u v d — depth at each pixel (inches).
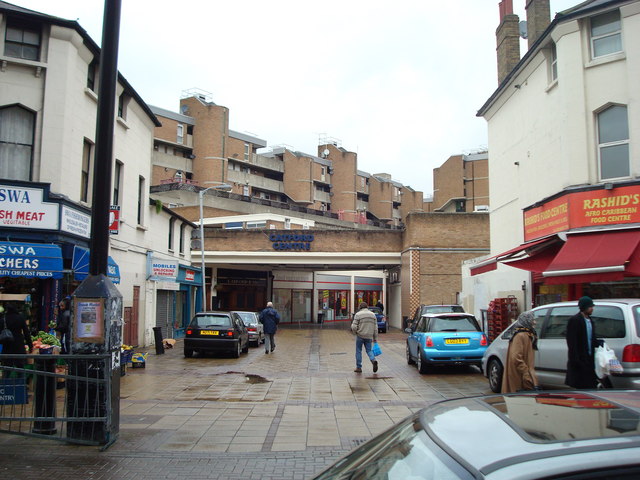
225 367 607.2
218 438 282.2
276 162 2965.1
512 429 85.1
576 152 530.0
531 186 636.7
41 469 229.1
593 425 84.1
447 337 529.3
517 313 656.4
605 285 509.0
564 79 542.3
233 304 1697.8
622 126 514.9
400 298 1560.0
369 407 369.1
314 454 253.9
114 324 277.3
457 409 104.3
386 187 3481.8
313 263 1509.6
